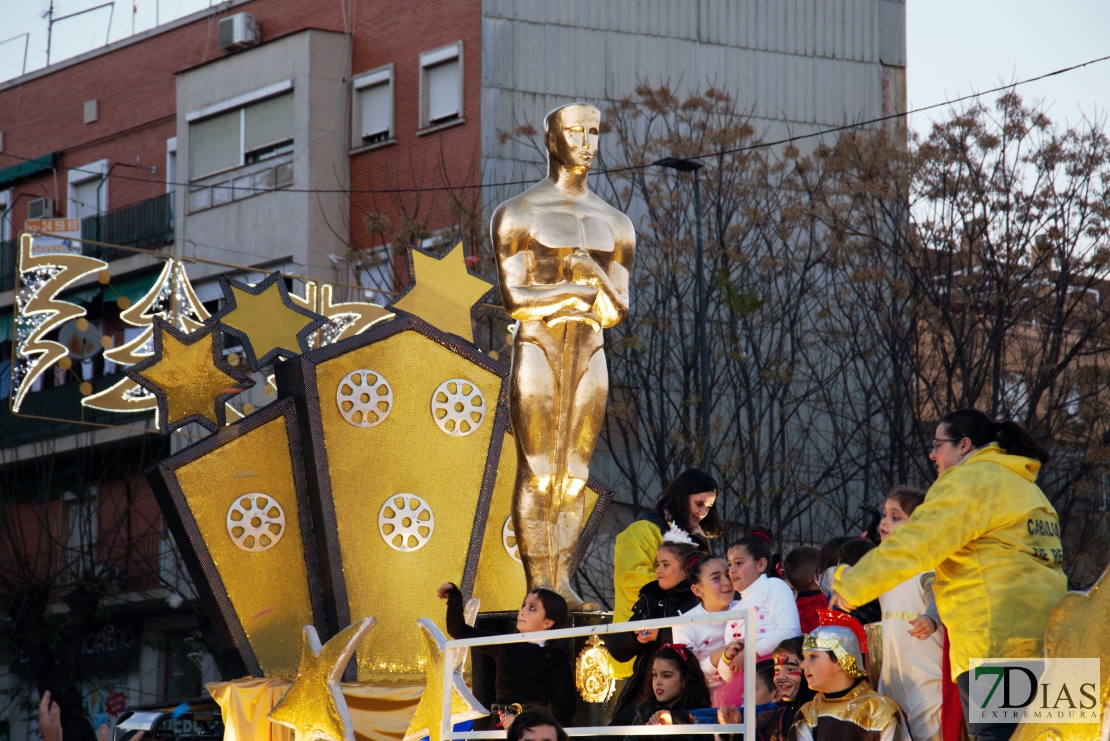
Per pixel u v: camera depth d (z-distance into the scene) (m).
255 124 34.09
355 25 33.44
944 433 7.82
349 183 33.03
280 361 13.26
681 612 9.48
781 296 29.62
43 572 34.19
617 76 31.98
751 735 6.80
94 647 35.66
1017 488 7.46
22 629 32.34
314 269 32.53
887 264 29.73
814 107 33.53
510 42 31.45
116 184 37.78
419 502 13.13
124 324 36.12
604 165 30.52
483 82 31.23
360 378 13.15
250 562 12.65
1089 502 28.23
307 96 32.91
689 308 29.23
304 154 32.88
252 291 14.02
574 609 11.48
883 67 34.31
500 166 31.09
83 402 17.66
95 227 37.12
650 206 29.41
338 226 32.81
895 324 29.16
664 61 32.41
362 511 12.94
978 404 29.14
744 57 33.09
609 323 11.50
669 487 10.95
